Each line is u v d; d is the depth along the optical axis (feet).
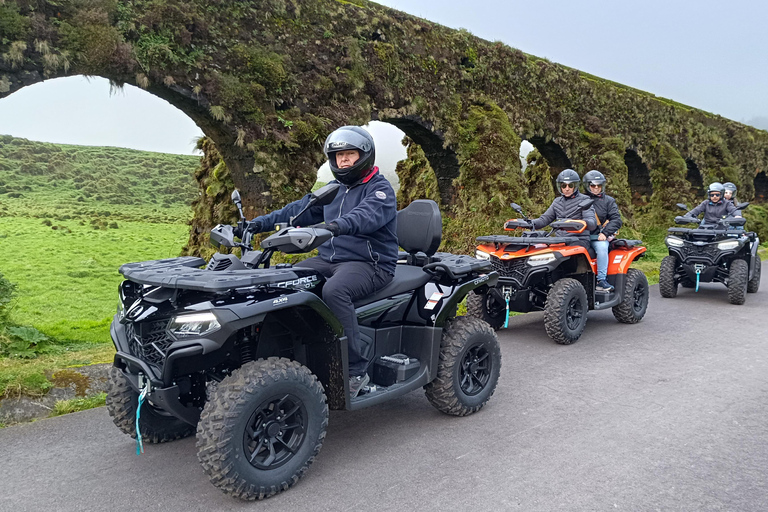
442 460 11.52
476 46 42.16
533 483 10.46
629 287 24.75
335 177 12.51
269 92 28.68
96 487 10.50
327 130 30.35
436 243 13.98
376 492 10.18
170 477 10.91
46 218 90.27
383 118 35.06
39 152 171.83
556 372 17.85
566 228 22.39
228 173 33.32
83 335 20.99
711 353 20.11
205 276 9.31
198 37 26.30
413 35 37.17
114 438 12.85
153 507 9.74
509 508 9.55
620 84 64.13
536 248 21.11
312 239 9.68
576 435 12.77
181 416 9.96
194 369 10.11
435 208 13.99
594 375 17.51
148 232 78.59
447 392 13.46
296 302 9.95
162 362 9.75
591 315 27.84
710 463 11.28
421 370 13.15
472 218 40.19
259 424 9.87
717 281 31.50
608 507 9.56
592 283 22.94
